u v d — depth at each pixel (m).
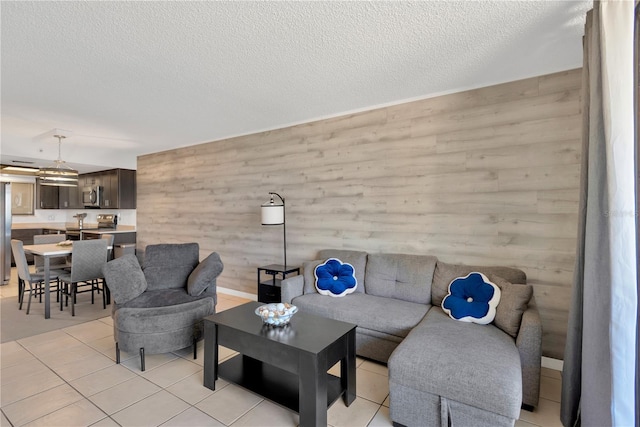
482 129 2.85
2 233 5.16
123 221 6.51
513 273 2.55
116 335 2.55
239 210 4.56
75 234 6.29
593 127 1.59
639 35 1.49
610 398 1.46
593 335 1.56
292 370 1.85
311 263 3.39
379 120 3.39
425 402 1.75
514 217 2.71
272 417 1.94
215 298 3.12
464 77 2.71
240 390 2.22
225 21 1.89
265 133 4.27
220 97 3.14
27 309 3.79
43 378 2.34
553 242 2.57
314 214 3.86
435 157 3.08
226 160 4.70
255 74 2.63
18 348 2.83
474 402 1.60
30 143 4.85
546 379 2.39
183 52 2.25
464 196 2.94
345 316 2.68
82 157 5.46
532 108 2.64
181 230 5.31
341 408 2.03
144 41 2.10
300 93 3.06
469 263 2.91
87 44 2.13
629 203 1.44
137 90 2.93
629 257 1.43
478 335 2.06
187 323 2.59
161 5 1.73
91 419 1.89
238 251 4.58
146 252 3.33
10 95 3.04
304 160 3.93
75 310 3.91
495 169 2.79
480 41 2.14
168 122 3.97
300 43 2.15
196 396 2.14
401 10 1.81
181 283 3.34
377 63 2.45
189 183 5.18
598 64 1.57
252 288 4.43
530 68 2.55
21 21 1.87
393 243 3.32
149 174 5.84
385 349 2.51
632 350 1.41
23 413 1.94
